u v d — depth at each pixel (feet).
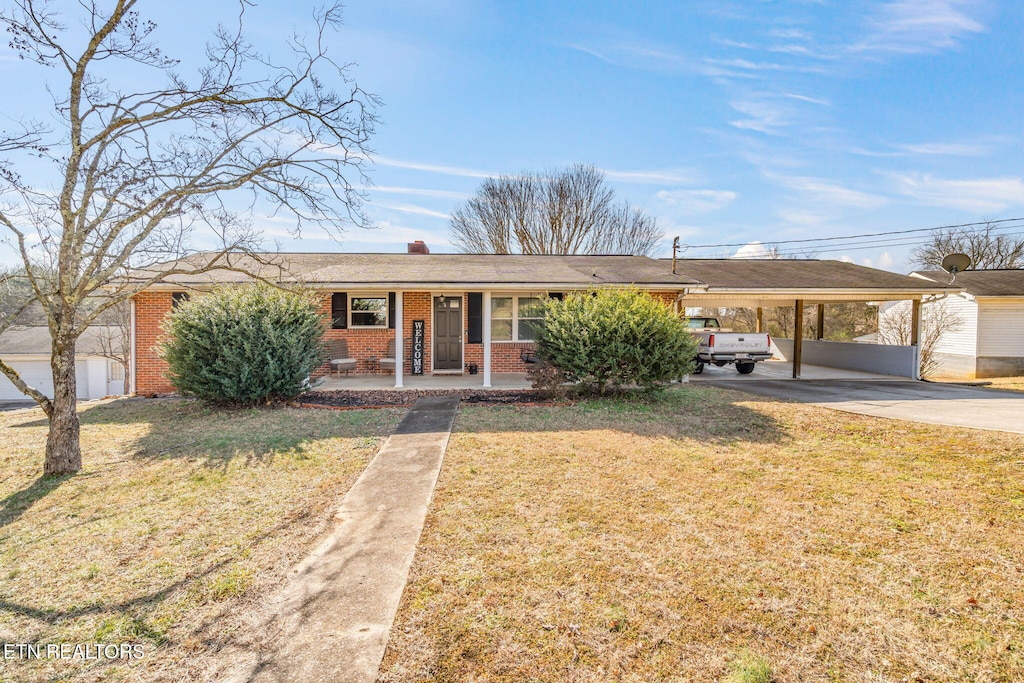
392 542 12.48
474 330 44.80
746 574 10.80
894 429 23.86
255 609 9.71
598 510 14.42
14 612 9.77
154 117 19.57
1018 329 55.01
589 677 7.75
